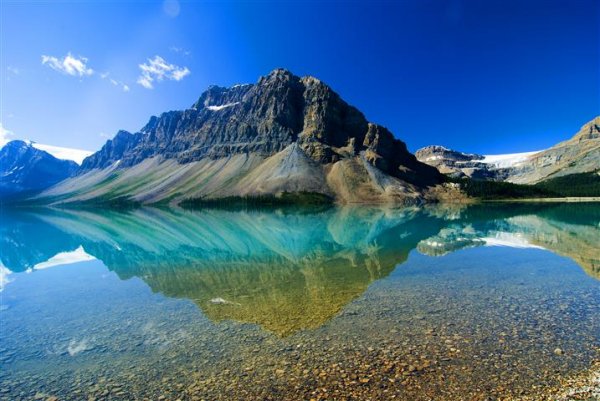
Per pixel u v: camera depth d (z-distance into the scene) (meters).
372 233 56.62
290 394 10.80
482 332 14.60
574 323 15.27
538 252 33.06
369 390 10.78
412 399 10.25
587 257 30.28
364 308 18.11
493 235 46.62
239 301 20.41
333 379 11.48
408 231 56.19
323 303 19.23
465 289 21.00
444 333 14.62
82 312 20.05
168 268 32.03
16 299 23.50
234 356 13.46
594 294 19.42
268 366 12.55
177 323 17.30
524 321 15.66
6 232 75.94
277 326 16.17
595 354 12.45
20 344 15.91
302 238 53.78
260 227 76.88
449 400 10.15
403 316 16.73
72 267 34.75
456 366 11.95
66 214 162.38
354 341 14.19
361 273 26.59
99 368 13.32
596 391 10.31
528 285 21.55
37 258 40.84
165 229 75.50
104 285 26.59
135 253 42.16
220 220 102.00
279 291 22.23
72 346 15.44
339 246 43.00
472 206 144.25
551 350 12.85
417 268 27.39
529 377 11.14
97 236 63.69
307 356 13.12
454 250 35.41
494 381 10.99
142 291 24.17
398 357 12.73
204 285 24.94
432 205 163.88
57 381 12.59
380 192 198.25
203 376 12.18
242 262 33.81
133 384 12.02
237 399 10.72
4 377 13.02
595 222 61.72
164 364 13.23
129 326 17.38
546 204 149.50
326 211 137.38
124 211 178.50
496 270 25.91
